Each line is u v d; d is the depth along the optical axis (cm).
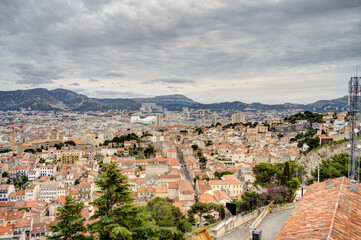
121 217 3259
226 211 7994
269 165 9231
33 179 19575
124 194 3416
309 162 13538
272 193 6469
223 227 3700
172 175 16212
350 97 5241
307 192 3244
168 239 4144
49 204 13688
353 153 5203
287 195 6575
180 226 6562
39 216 11838
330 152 12812
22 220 10819
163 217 6594
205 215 9188
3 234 9850
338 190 2853
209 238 3095
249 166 16312
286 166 7919
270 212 4406
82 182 15775
